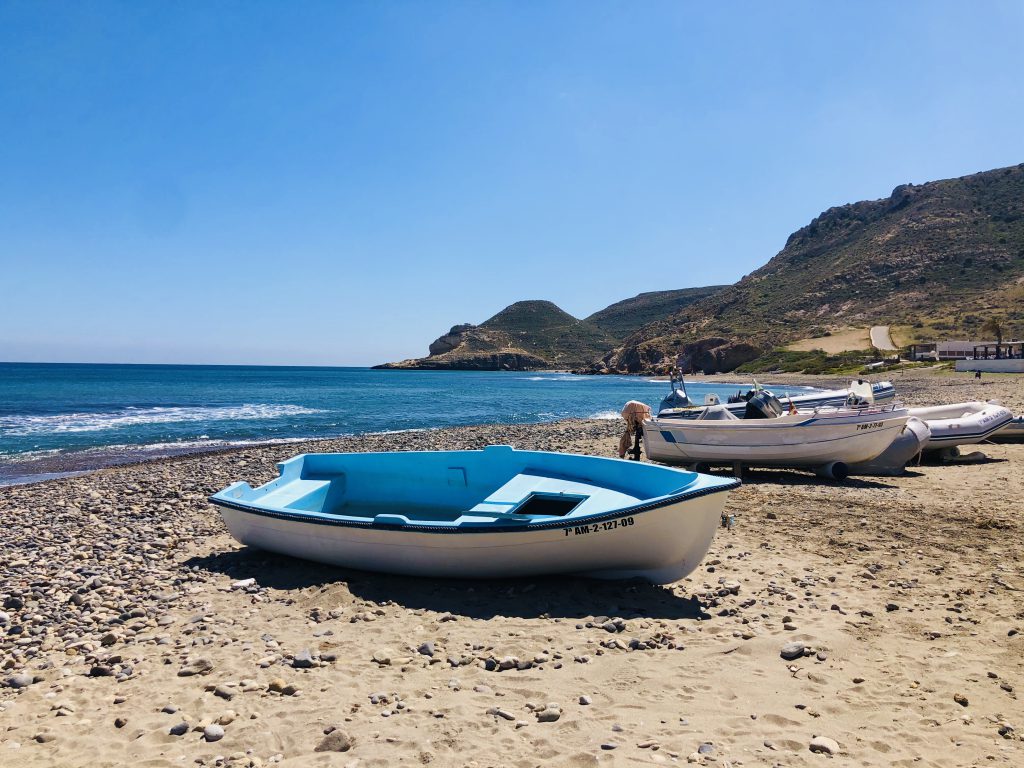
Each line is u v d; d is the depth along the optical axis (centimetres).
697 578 776
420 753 414
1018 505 1116
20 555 977
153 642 629
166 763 414
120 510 1319
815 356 10825
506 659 553
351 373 19175
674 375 2175
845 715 450
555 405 5316
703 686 500
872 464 1494
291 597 754
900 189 19050
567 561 750
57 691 529
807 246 19900
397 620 671
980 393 3959
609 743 418
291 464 1052
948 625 609
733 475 1483
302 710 480
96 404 4834
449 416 4225
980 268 13575
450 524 750
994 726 431
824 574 777
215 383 9262
